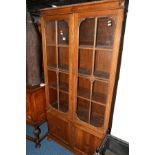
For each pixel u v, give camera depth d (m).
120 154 1.46
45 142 2.18
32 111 1.96
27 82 1.98
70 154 1.96
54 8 1.44
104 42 1.54
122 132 1.61
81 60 1.74
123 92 1.49
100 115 1.78
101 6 1.17
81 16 1.30
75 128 1.77
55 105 2.00
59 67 1.73
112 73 1.28
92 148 1.69
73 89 1.62
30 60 1.85
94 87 1.74
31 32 1.74
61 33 1.68
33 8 2.04
